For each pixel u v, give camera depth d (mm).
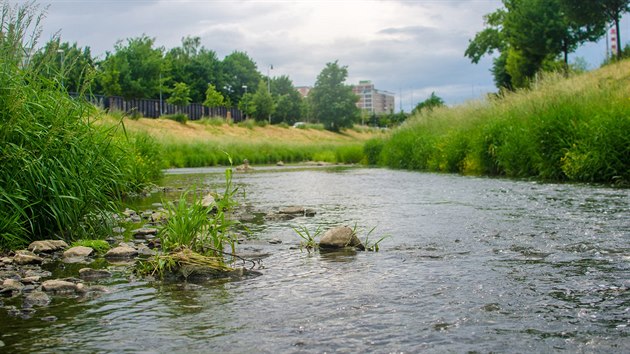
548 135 12562
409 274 3693
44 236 5113
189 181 14664
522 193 9039
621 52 30922
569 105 13156
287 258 4371
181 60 69688
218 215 4445
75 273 3895
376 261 4168
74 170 5195
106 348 2359
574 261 3975
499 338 2439
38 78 5465
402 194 9703
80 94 5699
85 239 5152
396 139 22547
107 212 5863
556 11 35250
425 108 24078
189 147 30000
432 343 2387
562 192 8953
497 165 14820
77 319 2787
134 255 4582
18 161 4859
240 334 2533
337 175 16844
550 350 2287
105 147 5957
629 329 2529
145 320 2766
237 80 82125
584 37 34938
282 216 6879
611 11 31094
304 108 83375
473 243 4789
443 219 6320
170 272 3797
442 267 3889
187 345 2393
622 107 11375
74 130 5461
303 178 15570
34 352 2312
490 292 3195
